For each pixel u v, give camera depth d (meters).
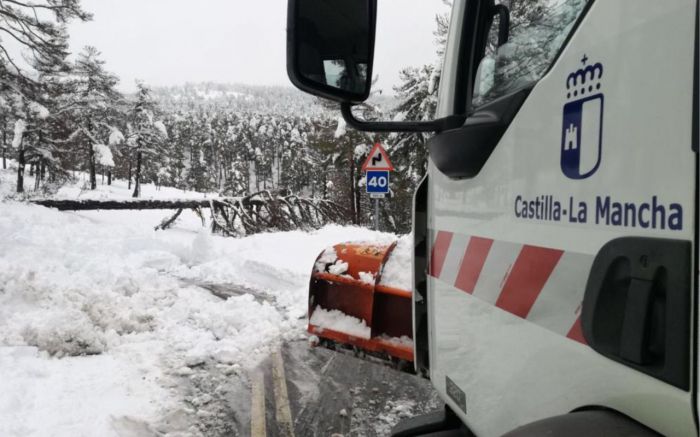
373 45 1.67
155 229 18.61
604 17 1.03
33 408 3.65
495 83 1.64
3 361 4.36
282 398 4.06
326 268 2.87
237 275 8.85
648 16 0.90
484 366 1.56
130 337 5.37
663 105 0.85
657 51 0.87
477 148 1.53
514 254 1.37
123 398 3.95
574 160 1.10
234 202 20.42
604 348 0.99
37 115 33.22
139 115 56.72
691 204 0.79
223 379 4.41
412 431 2.16
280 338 5.48
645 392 0.89
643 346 0.88
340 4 1.62
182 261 10.38
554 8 1.32
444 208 1.91
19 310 5.80
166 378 4.39
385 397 4.11
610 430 0.91
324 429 3.59
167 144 84.62
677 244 0.81
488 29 1.73
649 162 0.88
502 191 1.43
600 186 1.01
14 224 12.50
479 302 1.59
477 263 1.60
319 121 34.22
